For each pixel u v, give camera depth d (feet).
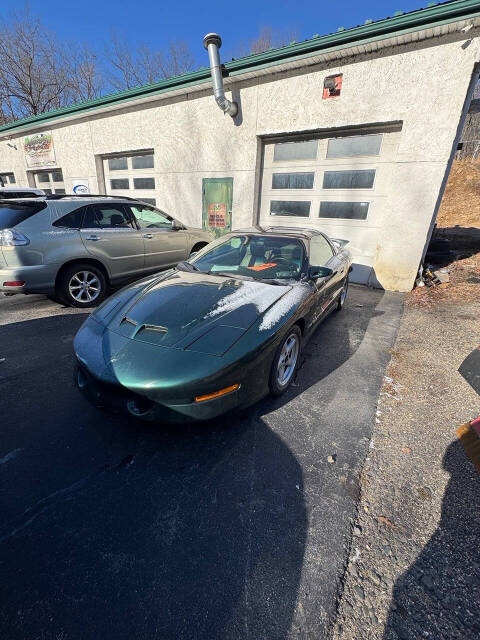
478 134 72.02
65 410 8.02
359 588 4.47
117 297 9.05
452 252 24.17
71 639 3.88
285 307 8.21
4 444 6.89
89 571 4.62
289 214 21.97
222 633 3.98
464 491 6.00
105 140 28.04
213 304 8.06
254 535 5.17
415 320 14.49
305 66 17.93
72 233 14.08
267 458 6.71
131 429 7.41
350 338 12.57
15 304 15.69
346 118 17.70
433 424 7.82
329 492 5.96
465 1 13.34
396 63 15.80
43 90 61.31
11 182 40.14
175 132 23.99
